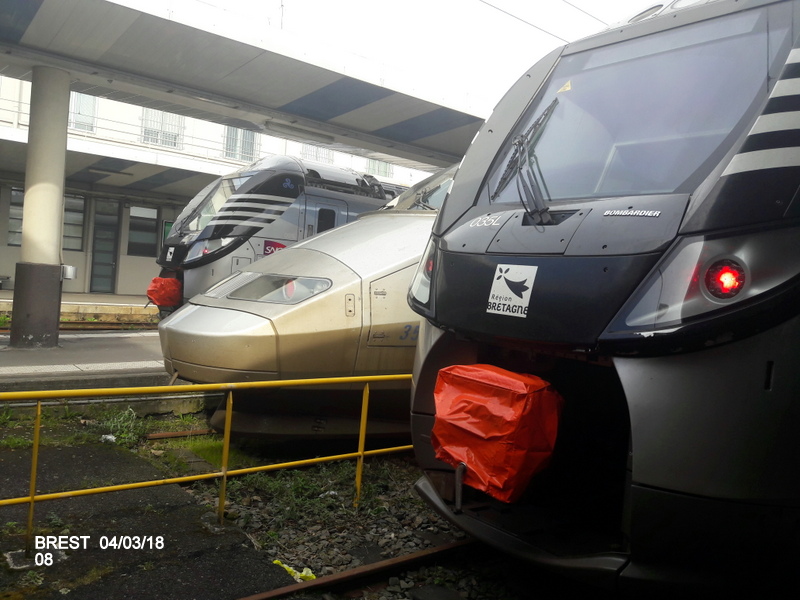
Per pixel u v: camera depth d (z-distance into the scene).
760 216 2.55
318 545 3.90
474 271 3.26
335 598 3.35
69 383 6.79
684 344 2.55
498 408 3.00
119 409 6.41
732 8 3.43
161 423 6.34
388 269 5.34
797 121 2.66
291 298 5.15
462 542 3.94
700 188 2.78
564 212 3.14
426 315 3.49
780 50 3.06
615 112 3.54
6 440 5.20
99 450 5.29
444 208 3.85
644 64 3.62
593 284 2.78
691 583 2.68
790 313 2.48
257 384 4.15
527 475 2.97
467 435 3.10
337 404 5.27
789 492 2.51
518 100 4.14
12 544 3.55
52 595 3.09
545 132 3.79
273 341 4.93
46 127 9.01
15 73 9.67
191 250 10.36
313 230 11.02
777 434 2.49
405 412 5.59
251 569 3.48
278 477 4.94
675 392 2.58
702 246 2.60
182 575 3.36
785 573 2.63
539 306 2.91
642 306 2.65
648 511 2.65
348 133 12.05
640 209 2.86
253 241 10.38
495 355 3.52
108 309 13.51
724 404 2.52
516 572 3.72
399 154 13.29
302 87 9.92
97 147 16.64
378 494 4.80
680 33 3.58
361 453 4.54
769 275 2.48
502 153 3.89
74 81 9.96
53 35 8.28
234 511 4.24
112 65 9.22
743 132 2.86
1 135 15.18
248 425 5.17
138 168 18.05
